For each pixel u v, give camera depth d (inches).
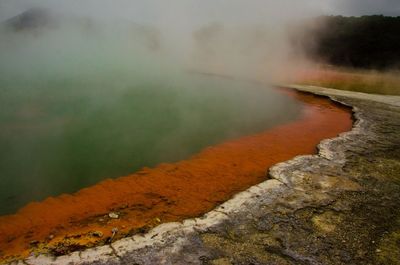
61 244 110.7
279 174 164.4
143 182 159.6
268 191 147.5
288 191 148.9
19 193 150.4
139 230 119.5
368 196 149.0
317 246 113.7
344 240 117.7
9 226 123.3
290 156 196.2
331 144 210.5
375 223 129.0
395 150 207.6
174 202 140.9
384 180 165.5
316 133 245.3
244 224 123.3
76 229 120.6
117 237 115.3
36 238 115.3
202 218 126.0
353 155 195.5
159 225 121.0
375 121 275.0
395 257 110.7
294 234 119.2
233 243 112.8
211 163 183.6
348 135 231.1
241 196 142.0
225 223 123.4
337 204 140.8
